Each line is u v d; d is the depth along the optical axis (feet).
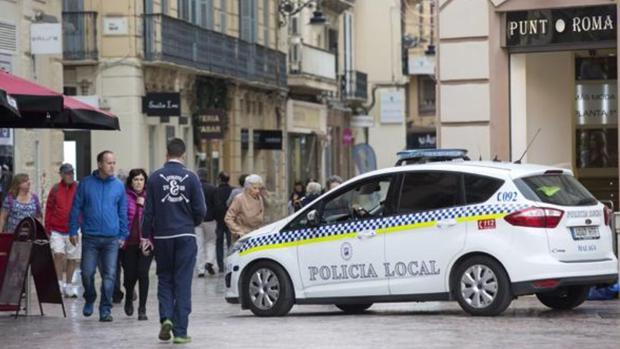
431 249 75.10
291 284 79.46
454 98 115.03
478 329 67.51
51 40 126.31
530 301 85.56
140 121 174.60
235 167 216.95
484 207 73.87
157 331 71.51
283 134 245.45
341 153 296.92
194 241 64.85
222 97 207.82
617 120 119.03
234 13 216.74
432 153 93.35
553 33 112.37
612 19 110.52
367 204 77.82
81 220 79.87
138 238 81.51
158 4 178.19
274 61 232.73
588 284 73.97
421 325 70.23
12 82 79.82
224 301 96.22
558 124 118.52
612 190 121.08
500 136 114.52
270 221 206.49
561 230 72.95
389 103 319.68
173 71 186.09
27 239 81.97
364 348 60.49
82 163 173.47
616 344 60.85
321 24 246.47
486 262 73.51
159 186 64.59
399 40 320.09
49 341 67.77
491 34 113.80
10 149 122.31
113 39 173.06
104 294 79.36
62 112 84.43
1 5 121.29
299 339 64.80
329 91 269.03
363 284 77.20
